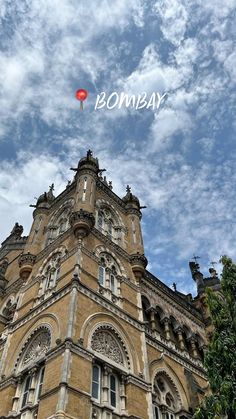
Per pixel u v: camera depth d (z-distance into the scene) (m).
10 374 22.22
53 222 33.22
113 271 28.03
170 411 24.67
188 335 32.44
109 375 21.22
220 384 17.59
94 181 32.91
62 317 21.67
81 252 25.56
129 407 20.38
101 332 22.61
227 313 20.53
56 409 16.80
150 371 24.50
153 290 31.98
